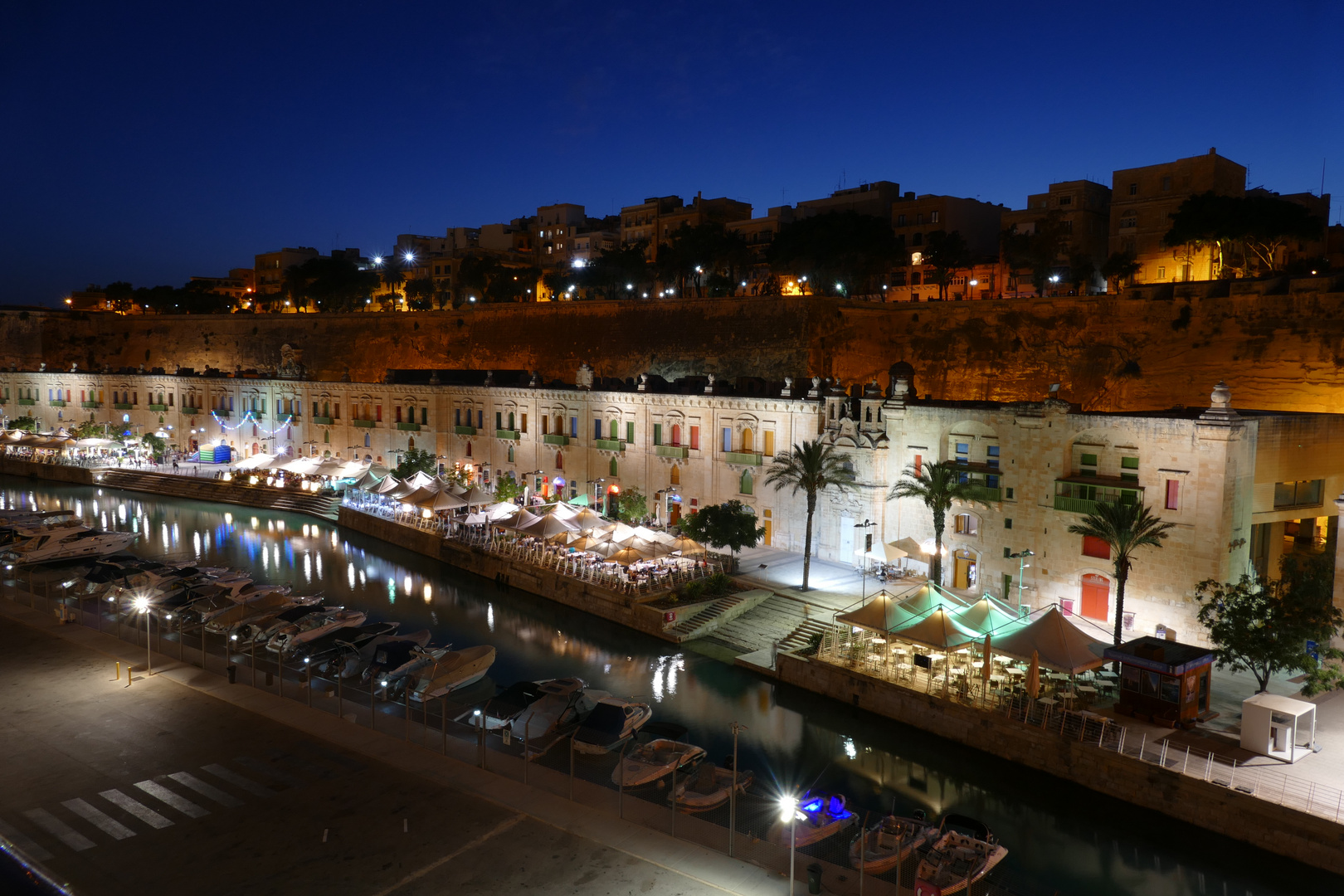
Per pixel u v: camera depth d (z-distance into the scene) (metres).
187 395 127.31
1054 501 52.25
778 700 46.91
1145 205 105.94
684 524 65.19
